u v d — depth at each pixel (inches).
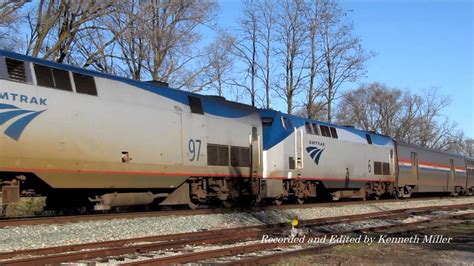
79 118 543.8
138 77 1248.8
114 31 1115.9
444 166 1562.5
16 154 485.1
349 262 387.5
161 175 641.0
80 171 543.2
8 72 486.3
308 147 943.7
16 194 504.4
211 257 395.2
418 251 454.6
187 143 679.7
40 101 508.4
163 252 415.8
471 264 388.5
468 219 814.5
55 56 1016.2
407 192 1354.6
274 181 852.0
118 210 780.0
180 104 681.0
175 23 1230.3
